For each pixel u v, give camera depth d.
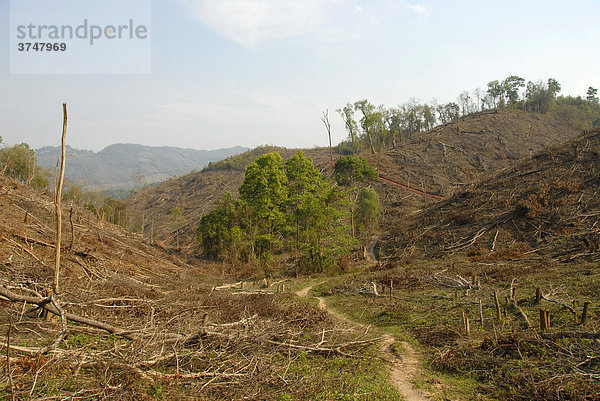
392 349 10.16
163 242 53.19
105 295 11.92
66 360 6.26
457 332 10.36
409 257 27.84
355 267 28.64
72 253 17.48
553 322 9.87
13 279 10.74
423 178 57.22
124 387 5.84
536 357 7.99
